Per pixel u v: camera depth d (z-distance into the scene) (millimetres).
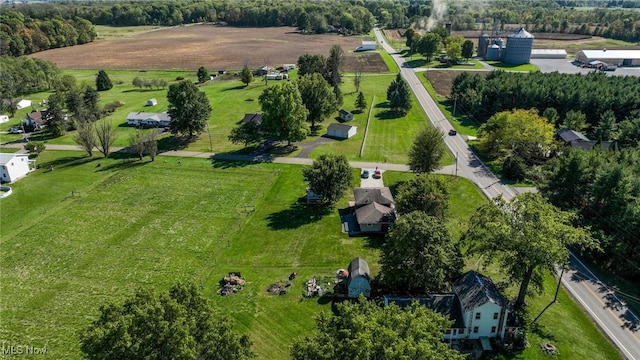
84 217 74812
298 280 57688
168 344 30547
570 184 68375
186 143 108500
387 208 70938
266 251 64312
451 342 47250
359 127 117062
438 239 50438
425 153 80500
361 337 30125
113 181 88312
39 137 116062
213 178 88875
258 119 115375
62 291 56531
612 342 47156
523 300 51906
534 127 88750
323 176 72062
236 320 50656
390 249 51969
